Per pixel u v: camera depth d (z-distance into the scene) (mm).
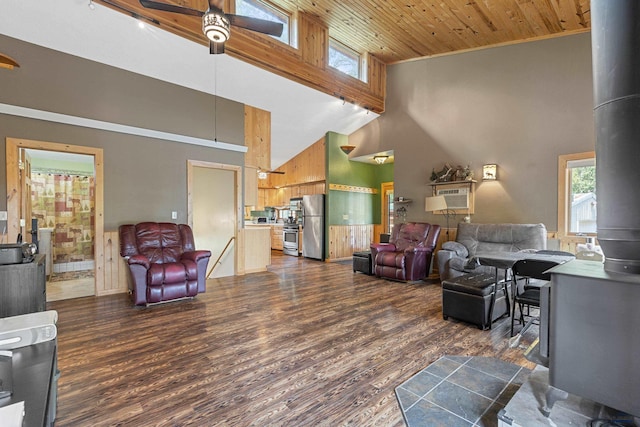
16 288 2334
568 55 4418
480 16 4332
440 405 1798
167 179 4742
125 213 4355
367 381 2057
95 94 4133
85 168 6625
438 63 5812
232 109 5523
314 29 5305
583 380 1227
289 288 4590
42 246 5195
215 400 1849
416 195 6113
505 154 4973
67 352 2463
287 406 1794
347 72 6031
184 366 2248
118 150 4305
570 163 4410
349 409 1768
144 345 2596
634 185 1133
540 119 4648
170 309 3566
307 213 7824
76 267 6266
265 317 3301
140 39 3914
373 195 8391
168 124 4762
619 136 1156
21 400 909
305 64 5164
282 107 6043
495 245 4695
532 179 4711
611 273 1198
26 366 1122
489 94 5156
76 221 6441
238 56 4414
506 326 3055
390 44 5629
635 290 1105
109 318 3256
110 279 4207
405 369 2215
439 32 4910
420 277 5094
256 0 4613
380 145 6824
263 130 5973
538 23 4324
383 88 6652
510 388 1973
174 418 1687
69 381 2043
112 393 1913
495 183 5074
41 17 3438
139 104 4496
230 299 3994
